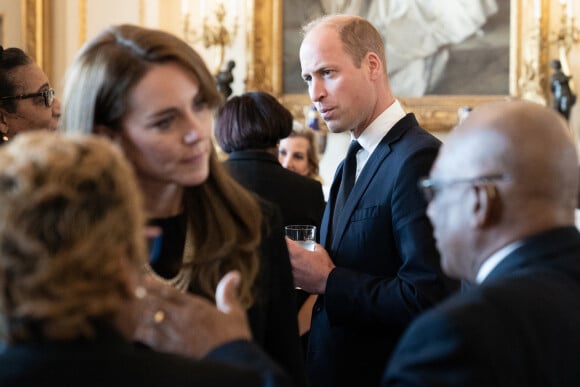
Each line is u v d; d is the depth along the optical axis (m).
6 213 0.96
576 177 1.34
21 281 0.96
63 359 0.99
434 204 1.40
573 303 1.23
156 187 1.57
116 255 1.01
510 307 1.19
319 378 2.39
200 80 1.49
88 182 0.99
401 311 2.19
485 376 1.12
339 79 2.39
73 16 7.26
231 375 1.08
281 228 1.75
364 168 2.39
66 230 0.96
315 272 2.31
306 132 4.25
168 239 1.59
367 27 2.45
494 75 6.66
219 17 6.62
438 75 6.73
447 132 6.77
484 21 6.66
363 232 2.32
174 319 1.30
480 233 1.34
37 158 0.98
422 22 6.74
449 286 2.21
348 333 2.34
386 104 2.44
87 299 0.98
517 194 1.31
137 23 7.24
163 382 1.03
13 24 7.21
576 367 1.20
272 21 6.95
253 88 6.93
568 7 6.33
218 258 1.58
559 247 1.30
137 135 1.47
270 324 1.70
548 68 6.57
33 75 2.83
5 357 0.99
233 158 2.75
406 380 1.16
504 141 1.31
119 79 1.44
